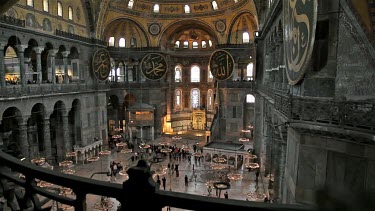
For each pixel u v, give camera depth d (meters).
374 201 1.66
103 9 33.22
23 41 23.17
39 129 31.08
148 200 2.14
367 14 6.59
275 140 15.21
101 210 16.55
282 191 12.29
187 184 24.02
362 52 7.00
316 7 7.18
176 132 45.47
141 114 38.81
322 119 7.90
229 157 28.56
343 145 7.43
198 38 44.47
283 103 10.30
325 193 1.81
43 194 2.65
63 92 27.69
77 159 30.73
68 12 29.09
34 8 24.31
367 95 6.86
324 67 8.21
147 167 2.25
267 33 22.41
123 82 40.41
